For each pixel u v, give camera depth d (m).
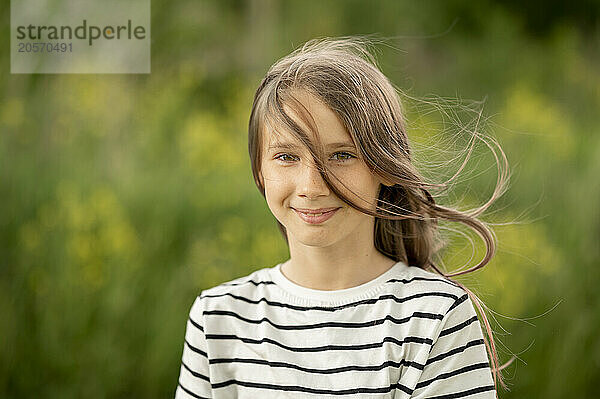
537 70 5.47
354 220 1.41
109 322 2.97
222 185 3.52
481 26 5.91
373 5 5.81
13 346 3.02
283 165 1.40
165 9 5.09
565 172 3.71
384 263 1.55
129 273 3.04
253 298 1.55
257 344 1.49
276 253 3.22
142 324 3.00
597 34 5.91
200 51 5.35
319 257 1.49
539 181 3.60
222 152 3.78
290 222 1.42
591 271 3.20
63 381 2.98
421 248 1.64
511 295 2.98
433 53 5.84
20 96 3.79
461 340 1.42
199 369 1.55
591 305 3.11
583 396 3.03
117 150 3.70
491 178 3.49
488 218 3.26
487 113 4.50
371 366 1.42
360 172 1.38
